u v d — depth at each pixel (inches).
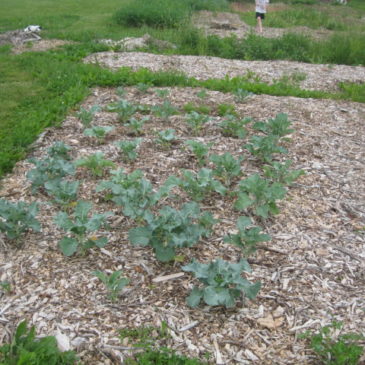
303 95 287.1
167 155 192.4
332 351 101.3
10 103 263.0
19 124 229.1
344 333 108.4
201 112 242.7
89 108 250.7
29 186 171.3
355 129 229.1
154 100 261.6
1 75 319.3
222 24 560.4
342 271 128.8
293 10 713.0
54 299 117.2
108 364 101.0
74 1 744.3
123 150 183.3
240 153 195.2
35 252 134.6
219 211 154.6
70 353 100.3
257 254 134.7
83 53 375.2
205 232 134.3
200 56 384.5
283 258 133.3
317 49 413.7
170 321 111.4
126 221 149.5
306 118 239.6
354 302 118.2
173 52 401.7
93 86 290.0
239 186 154.3
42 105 256.2
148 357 101.0
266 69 351.6
